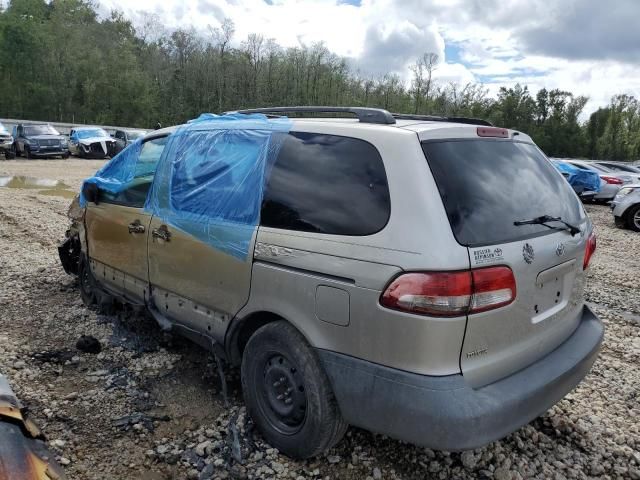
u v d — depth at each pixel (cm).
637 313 589
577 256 299
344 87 7325
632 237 1122
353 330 246
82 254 495
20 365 384
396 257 233
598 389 390
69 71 6481
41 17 6994
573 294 303
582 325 319
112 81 6619
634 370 427
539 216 277
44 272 625
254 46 7462
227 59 7400
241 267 298
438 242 227
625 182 1712
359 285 242
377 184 252
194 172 351
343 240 252
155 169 388
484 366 240
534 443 316
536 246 261
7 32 5978
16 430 194
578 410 356
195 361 402
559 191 310
